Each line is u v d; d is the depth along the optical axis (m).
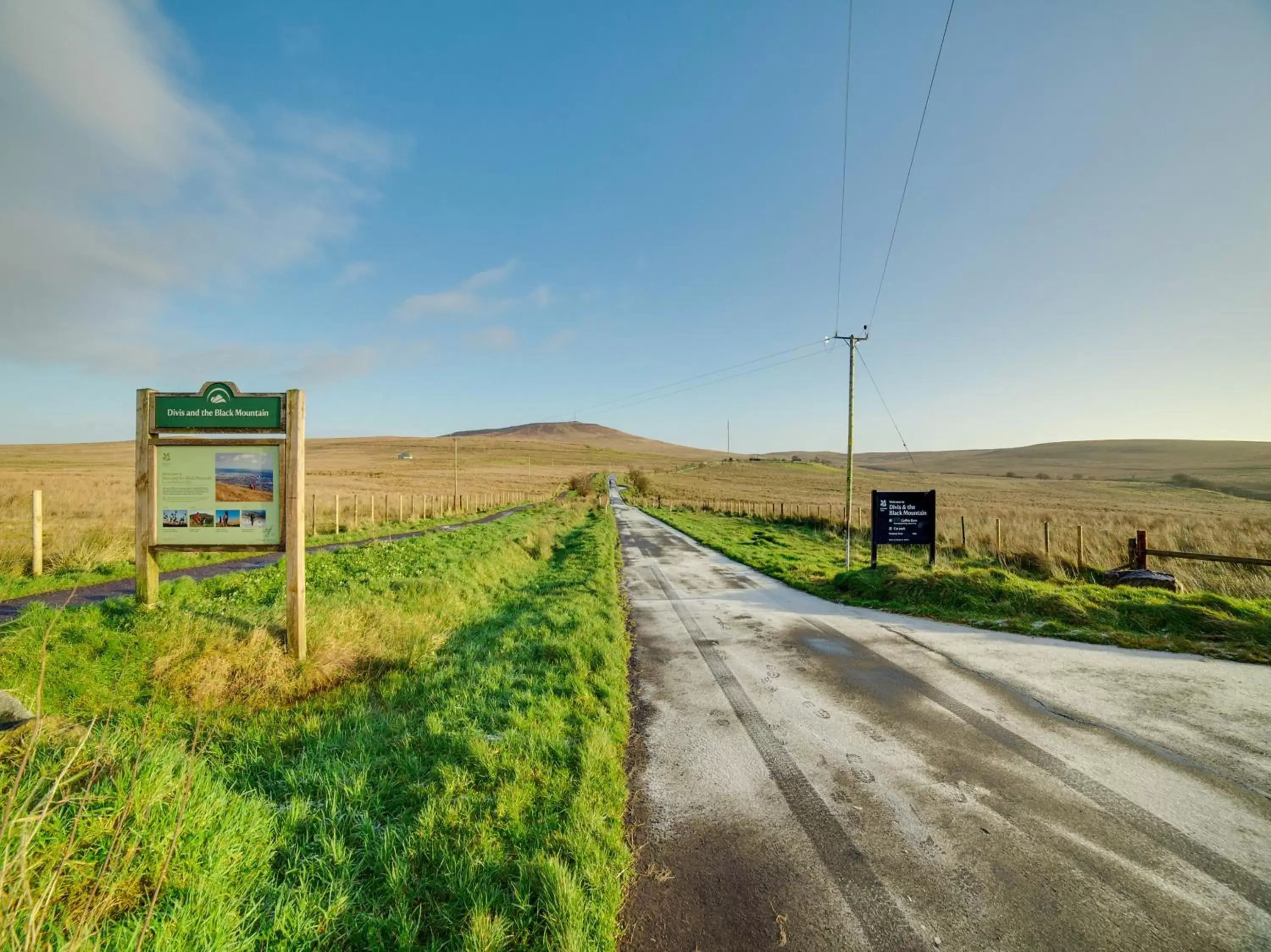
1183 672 6.91
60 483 31.95
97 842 2.68
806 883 3.22
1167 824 3.80
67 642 5.66
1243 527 21.08
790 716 5.69
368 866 3.16
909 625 9.54
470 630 8.73
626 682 6.64
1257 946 2.78
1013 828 3.76
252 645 6.15
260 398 6.46
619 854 3.37
